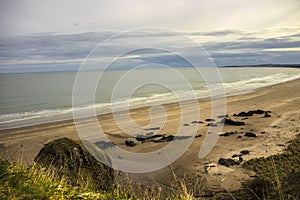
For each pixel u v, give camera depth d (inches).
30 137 928.9
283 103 1425.9
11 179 171.5
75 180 242.5
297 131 876.0
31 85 2933.1
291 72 4741.6
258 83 2652.6
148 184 501.7
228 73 4554.6
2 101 1804.9
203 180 539.2
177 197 232.8
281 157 642.2
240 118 1108.5
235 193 381.4
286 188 295.4
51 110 1448.1
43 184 177.6
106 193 214.8
